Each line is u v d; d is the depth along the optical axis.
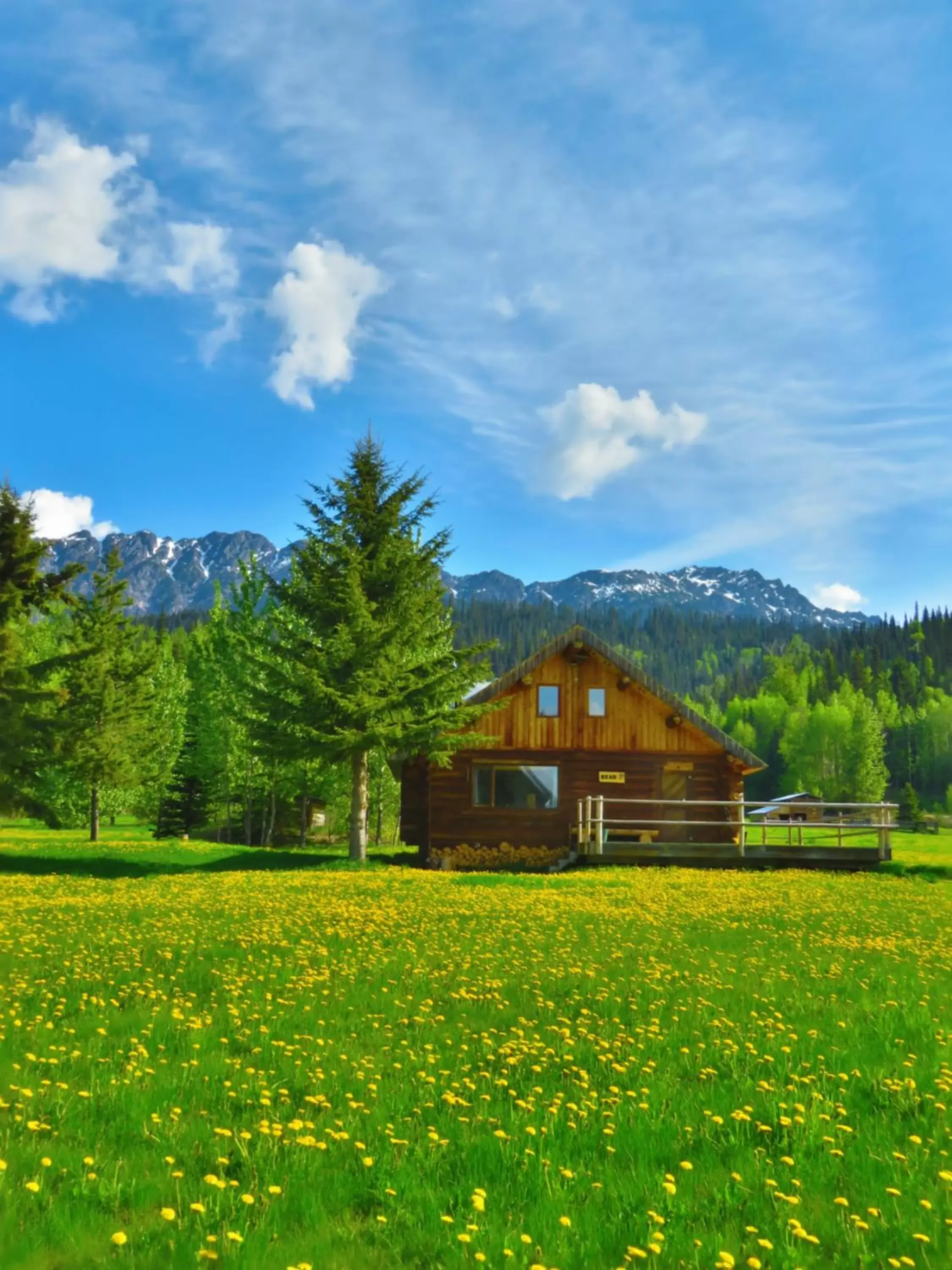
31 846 38.19
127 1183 5.43
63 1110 6.59
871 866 30.97
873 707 181.38
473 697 35.59
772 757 174.88
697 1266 4.67
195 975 11.88
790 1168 6.03
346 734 30.86
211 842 50.69
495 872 33.31
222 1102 7.02
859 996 11.55
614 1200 5.42
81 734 42.03
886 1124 6.91
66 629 53.69
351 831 33.06
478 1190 5.24
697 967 13.37
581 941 15.55
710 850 31.28
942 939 16.77
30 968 11.99
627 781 35.88
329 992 11.15
